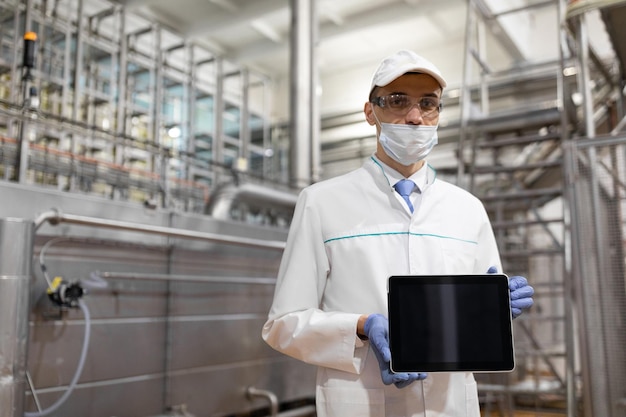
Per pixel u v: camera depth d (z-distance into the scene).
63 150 5.02
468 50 4.34
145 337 3.27
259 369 4.05
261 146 9.31
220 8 7.16
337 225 1.25
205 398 3.61
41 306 2.75
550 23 7.78
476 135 4.49
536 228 6.10
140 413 3.20
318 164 5.48
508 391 3.89
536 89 6.52
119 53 6.59
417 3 7.29
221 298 3.81
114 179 4.96
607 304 2.69
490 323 1.01
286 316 1.21
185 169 7.01
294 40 5.40
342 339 1.13
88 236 3.00
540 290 5.39
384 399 1.16
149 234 3.34
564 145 2.86
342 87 9.01
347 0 7.25
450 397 1.17
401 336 1.01
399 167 1.29
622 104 3.72
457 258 1.24
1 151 4.17
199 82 7.80
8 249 2.27
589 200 2.78
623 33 3.07
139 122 6.77
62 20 5.96
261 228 4.19
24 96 3.13
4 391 2.22
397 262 1.21
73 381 2.69
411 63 1.17
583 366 2.70
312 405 4.49
